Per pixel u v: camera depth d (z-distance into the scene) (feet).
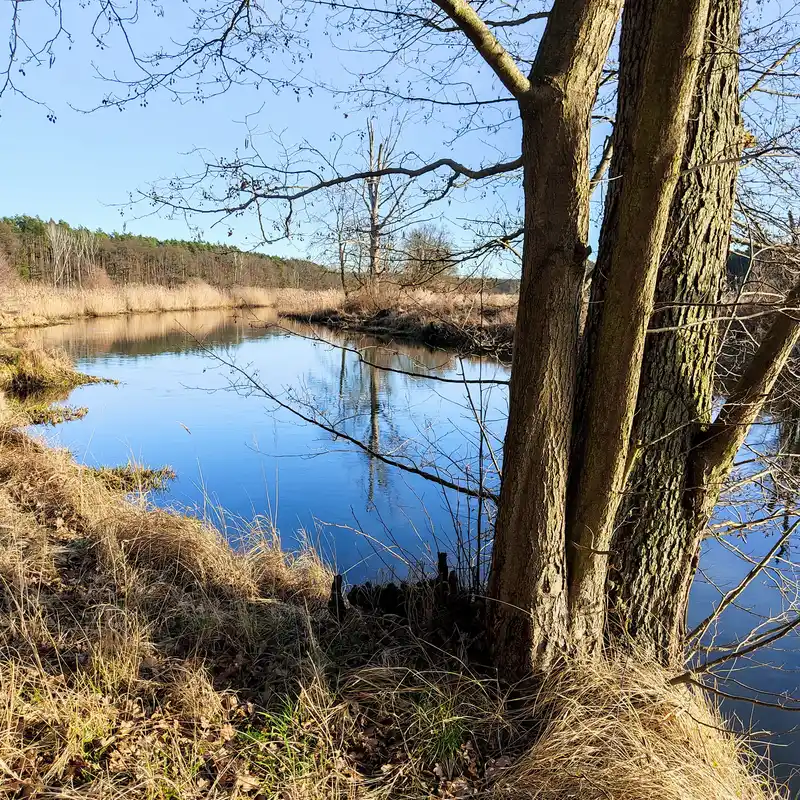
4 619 10.32
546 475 8.71
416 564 13.38
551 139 7.66
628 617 9.68
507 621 9.34
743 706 11.96
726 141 9.04
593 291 9.48
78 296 107.96
